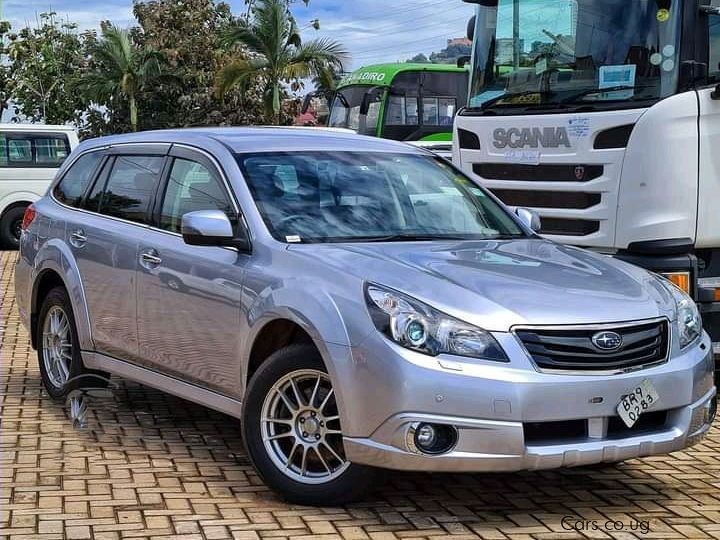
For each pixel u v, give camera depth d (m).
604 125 8.09
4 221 19.09
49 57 42.84
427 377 4.54
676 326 5.14
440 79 21.61
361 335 4.70
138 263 6.24
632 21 8.12
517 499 5.30
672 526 4.94
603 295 5.03
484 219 6.32
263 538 4.61
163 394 7.46
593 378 4.70
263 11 31.39
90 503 5.06
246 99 38.84
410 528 4.80
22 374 8.31
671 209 7.69
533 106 8.80
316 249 5.29
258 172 5.91
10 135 19.14
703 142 7.70
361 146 6.54
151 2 39.94
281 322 5.19
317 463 5.07
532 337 4.67
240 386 5.44
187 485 5.38
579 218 8.29
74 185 7.41
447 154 16.92
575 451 4.66
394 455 4.59
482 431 4.53
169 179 6.39
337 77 31.67
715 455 6.26
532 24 8.95
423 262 5.14
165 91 38.62
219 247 5.66
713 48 7.85
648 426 5.01
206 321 5.66
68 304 7.05
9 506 5.00
